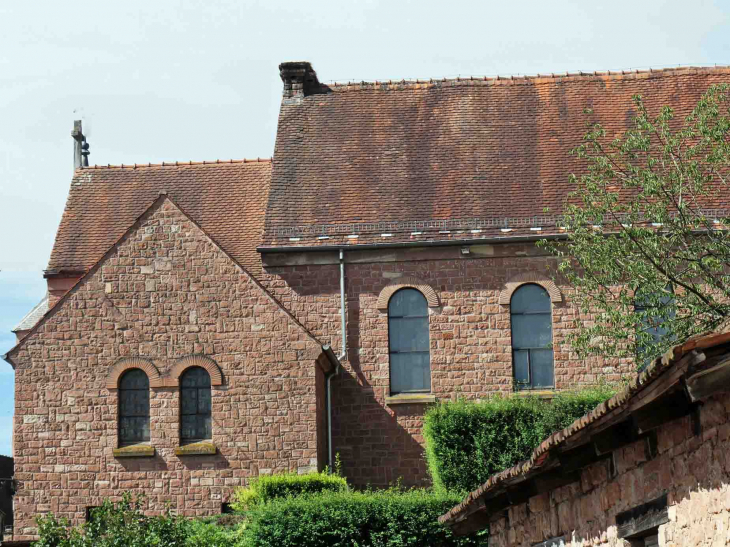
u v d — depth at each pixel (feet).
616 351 105.19
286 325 112.68
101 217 138.41
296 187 130.31
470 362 121.29
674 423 39.27
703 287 106.83
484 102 138.92
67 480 111.96
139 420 112.88
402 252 123.54
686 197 120.26
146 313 113.91
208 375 112.98
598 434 42.55
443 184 129.39
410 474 119.44
